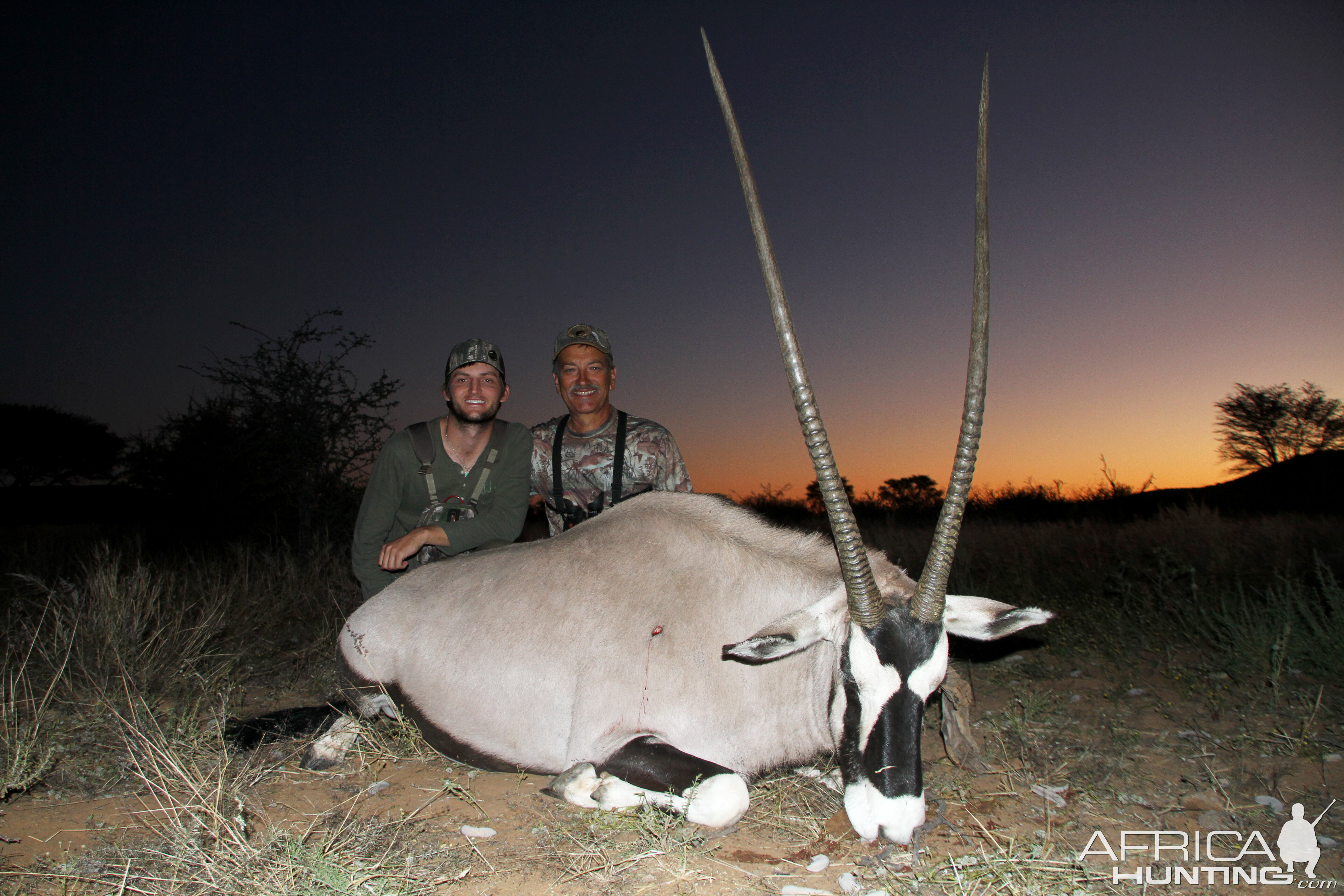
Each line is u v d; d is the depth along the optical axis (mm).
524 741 3359
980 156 2705
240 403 9789
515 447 4438
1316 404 26062
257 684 4781
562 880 2629
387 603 3748
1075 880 2516
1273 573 7020
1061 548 8898
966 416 2715
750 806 3137
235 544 8852
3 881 2496
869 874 2641
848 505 2762
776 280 2801
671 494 3609
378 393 9750
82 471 28484
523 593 3453
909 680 2713
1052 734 3910
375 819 2996
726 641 3219
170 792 3143
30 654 4312
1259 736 3779
